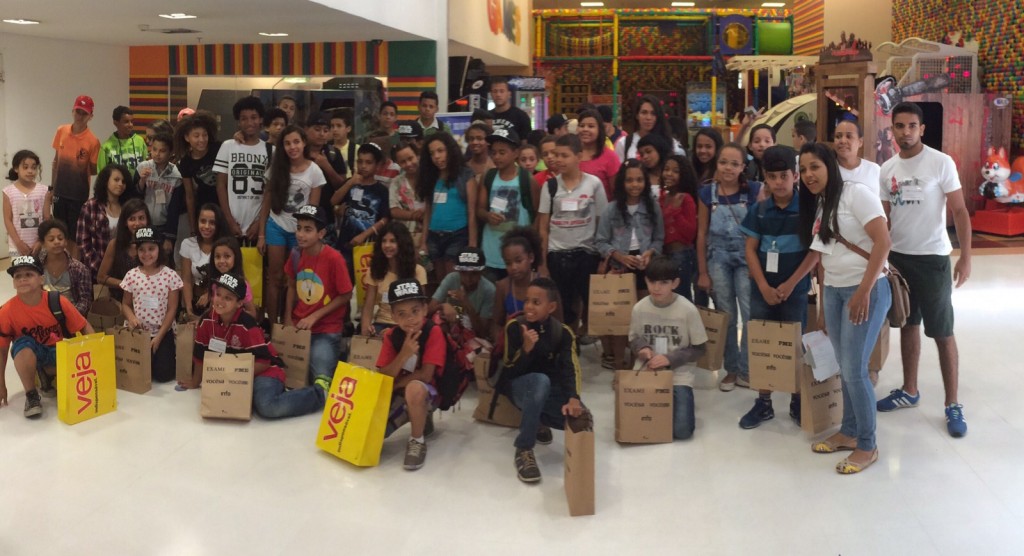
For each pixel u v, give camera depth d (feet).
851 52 22.79
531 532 12.07
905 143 15.38
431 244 19.75
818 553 11.43
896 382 18.11
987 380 18.22
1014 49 37.50
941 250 15.48
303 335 17.33
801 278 15.55
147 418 16.39
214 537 11.94
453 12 34.35
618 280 17.89
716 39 60.29
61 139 25.94
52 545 11.73
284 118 22.45
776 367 15.46
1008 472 13.76
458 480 13.75
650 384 15.01
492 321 16.85
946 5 43.52
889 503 12.79
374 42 33.91
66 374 15.89
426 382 14.44
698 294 19.13
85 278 19.27
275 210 19.54
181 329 17.97
